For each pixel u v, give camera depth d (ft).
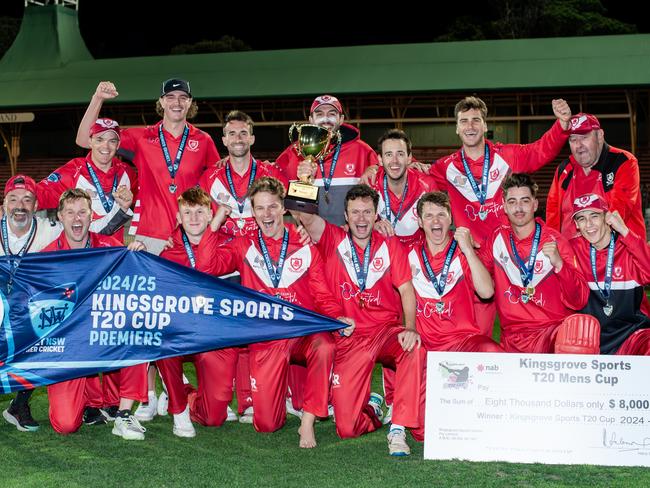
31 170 105.91
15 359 17.80
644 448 15.69
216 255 18.74
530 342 18.53
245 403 20.07
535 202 18.49
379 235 18.90
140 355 17.97
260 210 18.48
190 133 22.61
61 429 18.33
